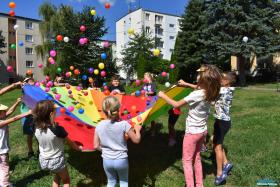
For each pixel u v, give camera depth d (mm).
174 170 5613
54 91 6289
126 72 41625
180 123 9078
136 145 7094
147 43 39844
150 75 7793
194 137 4375
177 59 33375
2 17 50062
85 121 5582
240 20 25875
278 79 30000
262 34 25938
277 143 6867
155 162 6016
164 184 5027
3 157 4488
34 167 5789
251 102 13344
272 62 34938
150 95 7609
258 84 28406
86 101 6617
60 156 4176
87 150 4309
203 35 27719
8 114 4996
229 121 5074
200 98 4246
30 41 53781
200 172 4574
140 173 5504
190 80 34312
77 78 11414
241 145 6703
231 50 25359
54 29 37500
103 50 29562
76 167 5762
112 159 3893
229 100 5059
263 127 8273
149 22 63688
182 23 34219
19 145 7188
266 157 5922
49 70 31656
